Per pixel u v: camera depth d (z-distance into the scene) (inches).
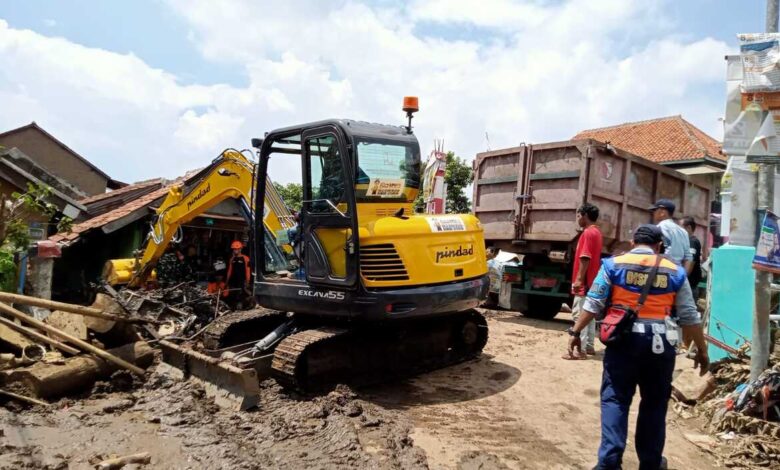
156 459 167.8
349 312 228.1
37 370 221.0
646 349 152.2
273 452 174.1
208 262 623.2
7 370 224.4
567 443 190.4
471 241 261.6
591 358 295.6
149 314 344.5
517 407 224.2
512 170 394.0
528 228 381.7
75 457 168.4
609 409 154.2
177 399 217.9
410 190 254.2
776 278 267.6
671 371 154.7
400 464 167.3
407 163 252.5
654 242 162.4
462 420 209.6
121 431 189.6
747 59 191.6
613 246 376.5
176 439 183.2
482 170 420.5
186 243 609.0
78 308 242.5
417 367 266.5
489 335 355.6
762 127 192.1
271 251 280.2
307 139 243.4
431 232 242.7
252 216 291.0
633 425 208.1
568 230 356.5
